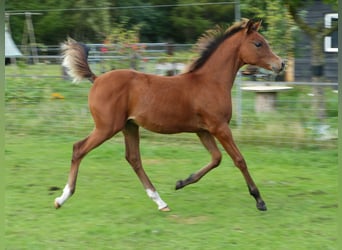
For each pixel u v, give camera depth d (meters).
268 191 9.13
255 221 7.68
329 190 9.18
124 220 7.67
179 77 8.19
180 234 7.14
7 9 22.09
